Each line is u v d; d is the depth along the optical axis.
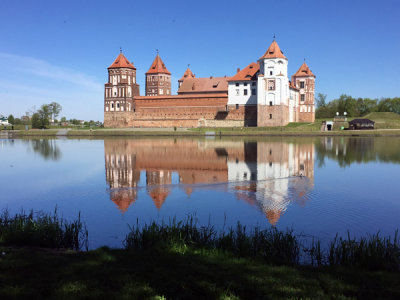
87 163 39.34
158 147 58.62
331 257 11.30
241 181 27.08
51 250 11.83
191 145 61.72
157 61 136.00
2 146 66.50
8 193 24.00
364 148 53.06
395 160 39.25
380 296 8.20
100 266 9.74
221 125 111.75
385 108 162.50
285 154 45.59
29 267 9.53
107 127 123.69
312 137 83.31
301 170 32.50
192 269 9.66
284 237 12.55
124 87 121.31
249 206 19.45
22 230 13.09
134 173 31.66
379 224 16.27
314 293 8.24
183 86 127.12
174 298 7.86
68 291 8.02
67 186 26.14
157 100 119.81
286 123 103.94
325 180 27.39
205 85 125.00
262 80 101.62
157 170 33.34
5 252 10.91
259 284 8.73
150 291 8.12
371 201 20.58
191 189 24.14
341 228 15.65
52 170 34.44
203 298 7.93
